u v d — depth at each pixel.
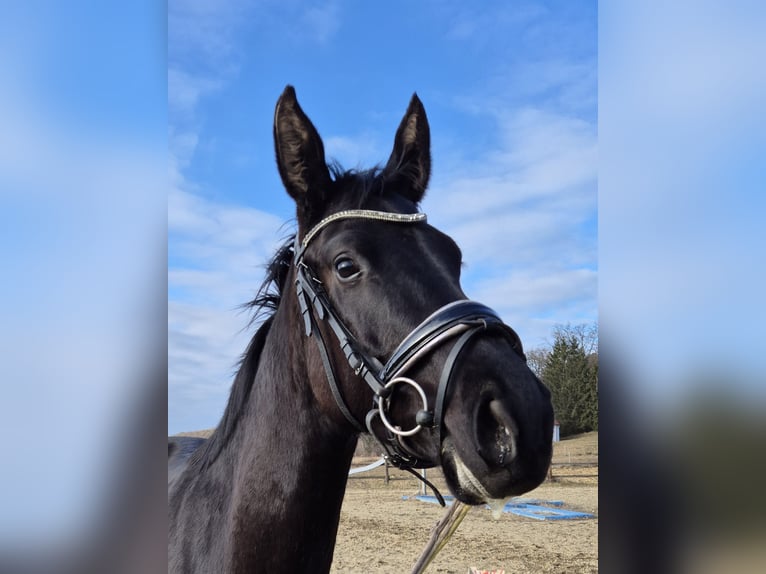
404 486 18.59
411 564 8.34
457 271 2.12
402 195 2.33
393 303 1.93
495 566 8.16
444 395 1.74
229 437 2.46
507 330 1.84
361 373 1.96
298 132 2.26
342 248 2.05
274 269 2.60
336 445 2.18
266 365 2.37
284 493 2.12
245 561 2.11
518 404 1.62
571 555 8.86
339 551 9.13
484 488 1.63
